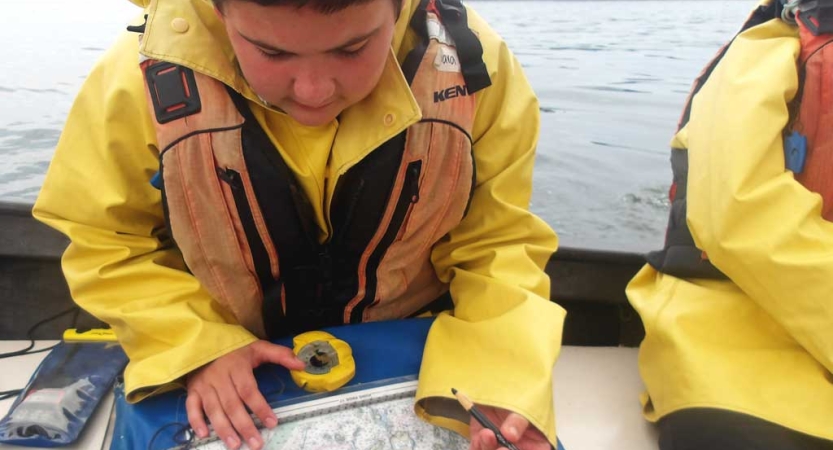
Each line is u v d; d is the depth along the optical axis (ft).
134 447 3.30
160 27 3.19
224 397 3.33
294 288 3.85
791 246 3.59
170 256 3.89
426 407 3.53
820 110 3.86
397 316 4.32
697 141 4.12
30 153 7.13
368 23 2.64
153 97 3.21
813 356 3.71
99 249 3.58
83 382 4.10
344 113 3.38
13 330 5.16
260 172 3.31
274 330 4.02
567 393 4.50
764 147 3.76
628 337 5.49
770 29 4.17
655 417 4.03
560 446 3.74
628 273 5.24
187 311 3.54
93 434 3.87
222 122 3.22
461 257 4.04
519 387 3.29
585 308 5.47
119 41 3.60
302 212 3.51
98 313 3.55
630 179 9.68
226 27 2.98
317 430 3.37
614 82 12.69
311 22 2.54
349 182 3.48
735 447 3.47
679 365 3.86
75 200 3.55
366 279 3.92
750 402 3.59
